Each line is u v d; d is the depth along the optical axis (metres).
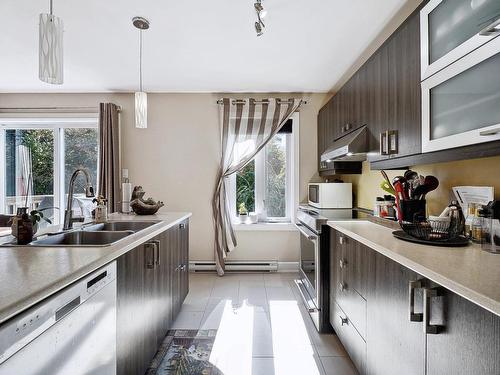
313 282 2.36
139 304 1.52
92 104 3.65
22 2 1.84
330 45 2.44
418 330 1.01
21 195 3.74
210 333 2.16
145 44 2.41
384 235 1.51
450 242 1.25
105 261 1.11
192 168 3.66
